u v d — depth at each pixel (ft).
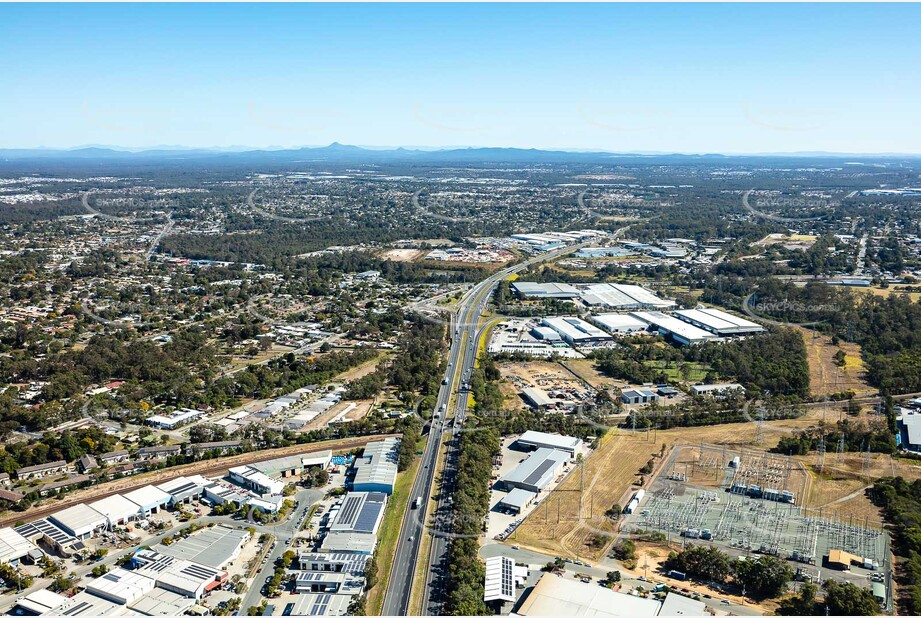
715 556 447.83
